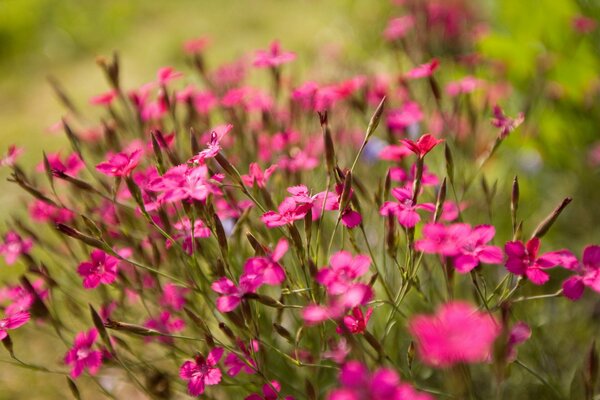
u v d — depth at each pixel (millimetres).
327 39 1237
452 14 941
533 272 450
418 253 495
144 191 513
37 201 564
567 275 620
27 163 955
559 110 688
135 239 546
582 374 472
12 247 546
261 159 580
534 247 452
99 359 489
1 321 484
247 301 461
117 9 1595
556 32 728
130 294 569
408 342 559
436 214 469
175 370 578
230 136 586
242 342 480
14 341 651
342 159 626
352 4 1284
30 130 1089
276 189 544
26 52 1500
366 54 1045
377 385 400
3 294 546
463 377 427
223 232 470
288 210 465
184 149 584
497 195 651
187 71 1154
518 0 735
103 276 490
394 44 716
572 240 662
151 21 1594
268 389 479
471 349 394
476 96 661
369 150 627
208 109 605
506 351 421
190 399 523
